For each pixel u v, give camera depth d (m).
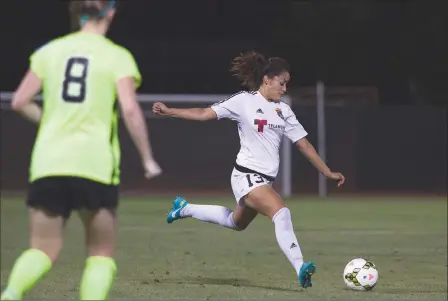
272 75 27.09
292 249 26.53
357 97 104.62
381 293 27.73
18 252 41.19
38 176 16.36
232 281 30.59
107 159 16.52
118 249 41.53
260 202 26.89
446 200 81.00
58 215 16.72
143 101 86.88
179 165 87.12
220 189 87.38
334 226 55.25
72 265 35.25
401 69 114.25
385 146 88.19
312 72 115.69
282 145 85.19
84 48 16.78
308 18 114.75
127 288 28.17
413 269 35.31
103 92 16.59
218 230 51.69
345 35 114.81
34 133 84.56
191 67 124.06
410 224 57.06
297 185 86.81
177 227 53.38
